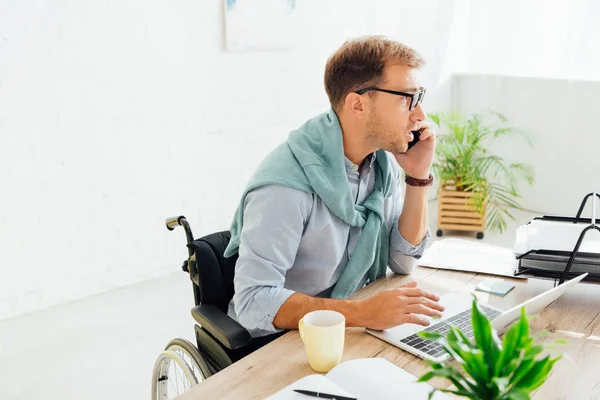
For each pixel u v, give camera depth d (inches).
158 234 127.9
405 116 54.8
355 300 51.9
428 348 45.2
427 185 60.7
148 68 119.0
